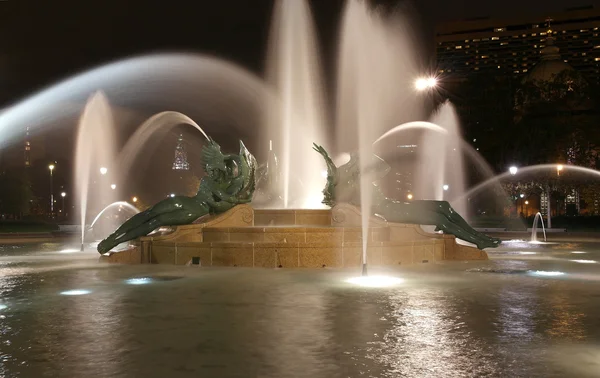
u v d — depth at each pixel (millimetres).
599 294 12922
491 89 68625
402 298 12305
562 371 6914
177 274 17078
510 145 67500
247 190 22594
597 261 21859
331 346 8125
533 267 19297
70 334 8930
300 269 18297
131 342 8398
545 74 104312
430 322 9742
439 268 18875
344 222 22016
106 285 14656
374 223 21438
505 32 173500
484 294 12898
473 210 75188
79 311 10891
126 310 10977
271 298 12336
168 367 7125
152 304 11633
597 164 63312
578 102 65125
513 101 69125
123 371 6969
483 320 9922
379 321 9828
